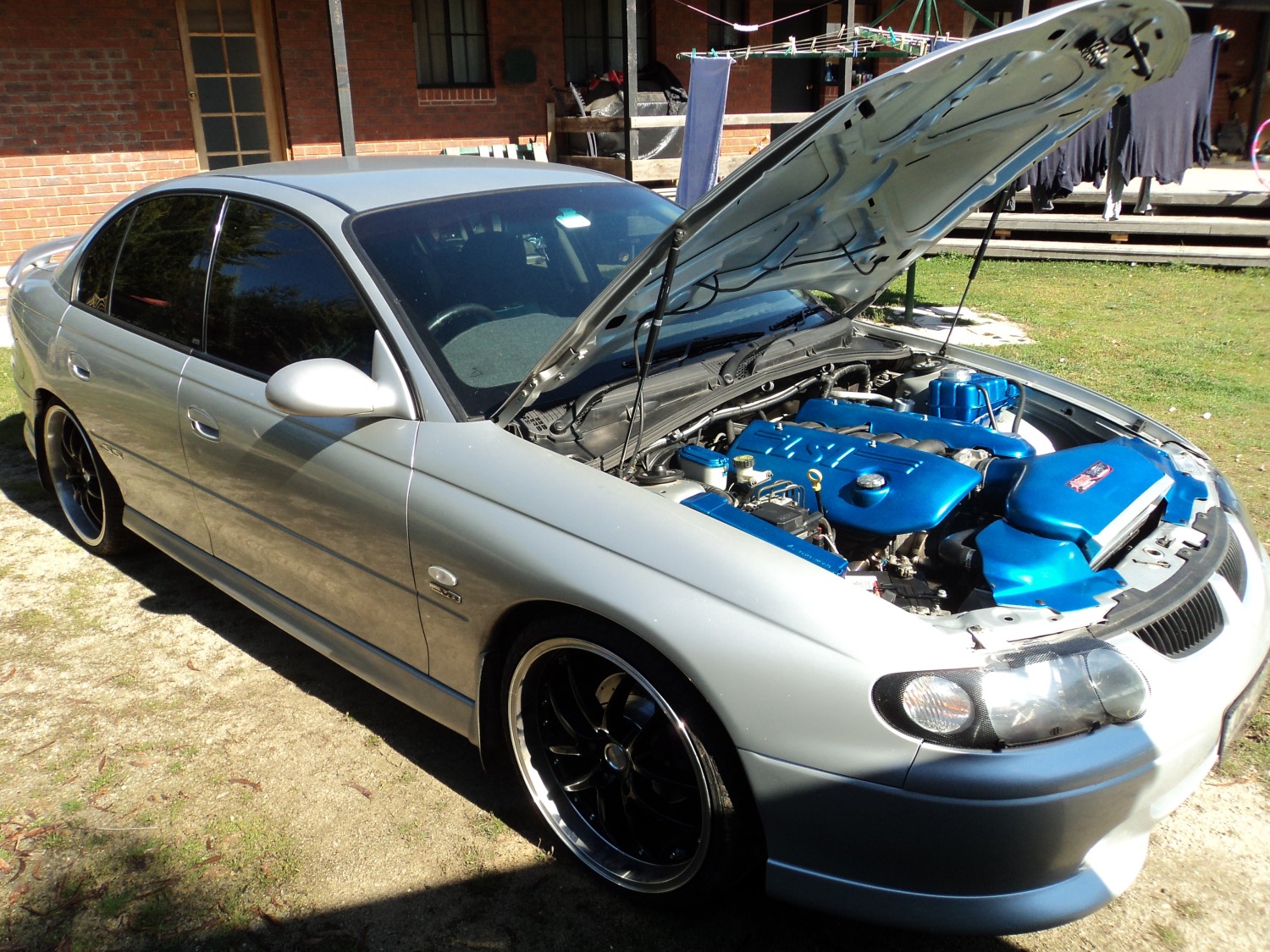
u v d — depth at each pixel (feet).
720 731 6.85
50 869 8.16
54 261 15.53
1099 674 6.45
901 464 8.52
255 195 10.45
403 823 8.68
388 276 9.05
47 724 10.05
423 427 8.34
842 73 48.49
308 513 9.20
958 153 8.71
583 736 8.14
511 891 7.96
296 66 34.42
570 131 38.60
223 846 8.39
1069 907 6.57
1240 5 53.57
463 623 8.13
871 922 6.64
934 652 6.37
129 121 32.04
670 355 9.71
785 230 8.68
